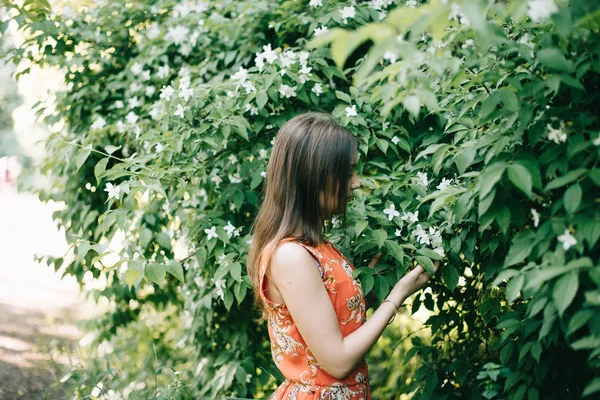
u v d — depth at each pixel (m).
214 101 2.23
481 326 2.35
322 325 1.43
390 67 1.25
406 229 1.99
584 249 1.35
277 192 1.57
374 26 1.06
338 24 2.47
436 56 1.28
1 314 5.32
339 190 1.57
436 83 1.83
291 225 1.53
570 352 1.79
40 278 7.00
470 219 1.69
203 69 2.84
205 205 2.66
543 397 1.83
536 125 1.38
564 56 1.31
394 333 3.36
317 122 1.58
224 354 2.86
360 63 2.46
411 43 1.15
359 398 1.56
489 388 1.89
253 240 1.66
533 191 1.55
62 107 3.17
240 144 2.42
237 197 2.35
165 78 2.99
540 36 1.49
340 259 1.60
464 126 1.87
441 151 1.69
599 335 1.12
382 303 1.62
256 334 2.94
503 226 1.41
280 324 1.54
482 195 1.27
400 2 2.40
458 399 2.35
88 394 2.86
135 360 3.35
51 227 10.20
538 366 1.76
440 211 1.91
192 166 2.25
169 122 2.33
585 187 1.27
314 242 1.52
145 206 2.98
